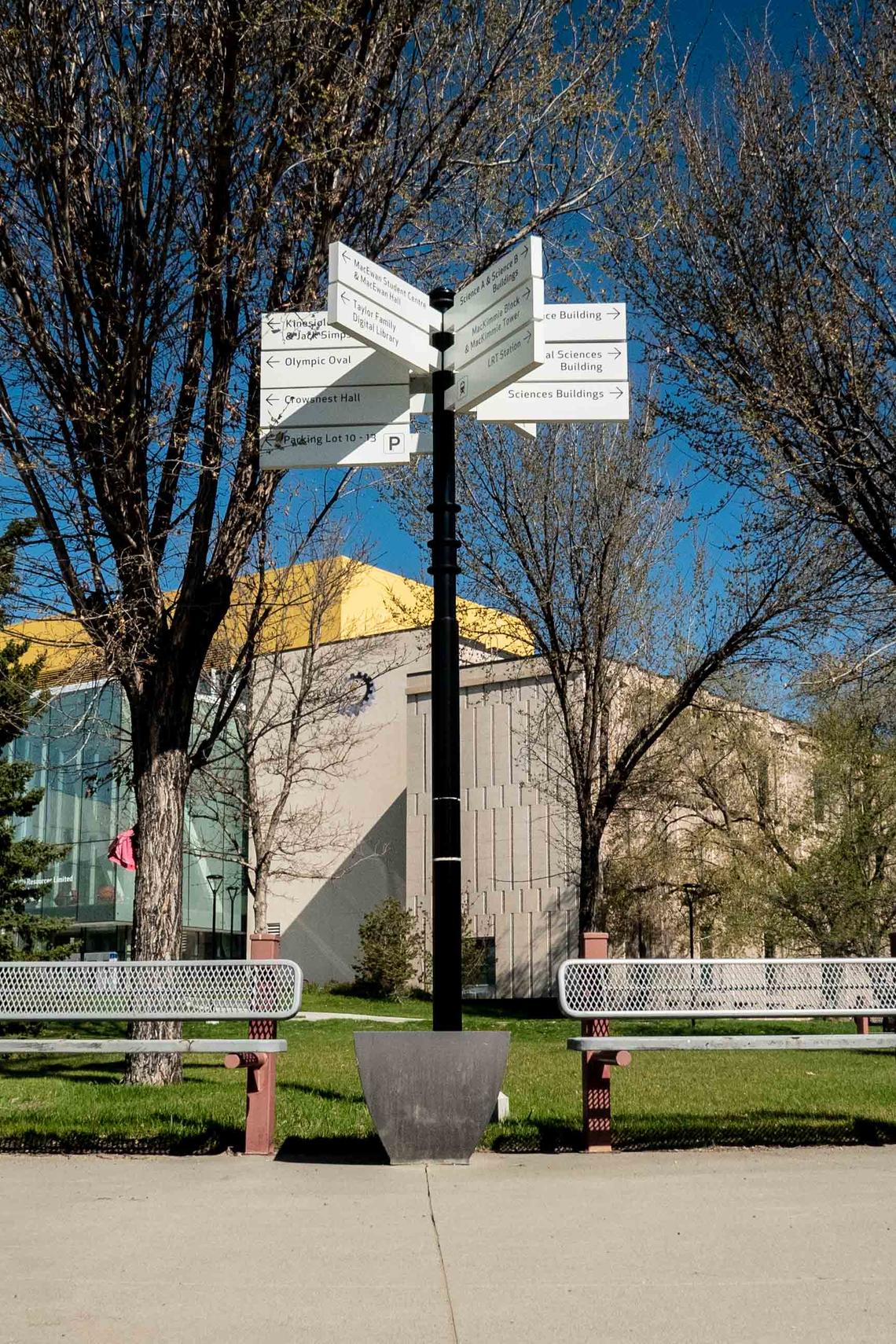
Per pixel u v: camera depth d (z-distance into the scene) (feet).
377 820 124.26
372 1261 11.78
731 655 61.82
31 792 57.98
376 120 32.40
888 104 35.45
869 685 43.62
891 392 36.55
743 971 19.34
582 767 69.56
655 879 91.97
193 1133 18.97
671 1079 31.91
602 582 65.21
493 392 19.77
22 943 72.28
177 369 32.40
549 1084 29.58
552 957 104.73
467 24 33.01
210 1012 18.53
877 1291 10.71
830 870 71.56
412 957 107.86
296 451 21.15
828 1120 21.20
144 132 29.14
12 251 30.30
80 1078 33.37
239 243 30.27
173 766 32.63
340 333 21.39
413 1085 17.38
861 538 37.45
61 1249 12.30
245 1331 9.72
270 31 29.01
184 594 32.32
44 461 30.37
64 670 44.32
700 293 38.55
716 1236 12.67
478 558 65.21
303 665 83.76
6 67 28.68
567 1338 9.53
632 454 64.03
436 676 19.52
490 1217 13.61
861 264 36.55
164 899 31.96
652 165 38.47
